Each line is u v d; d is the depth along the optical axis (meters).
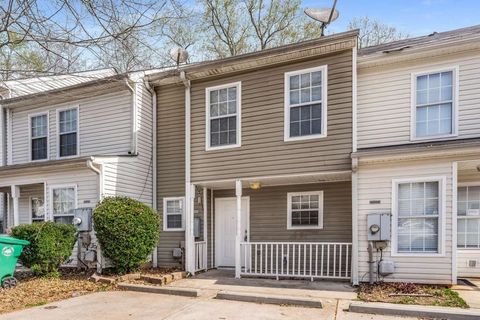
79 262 9.40
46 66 7.15
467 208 8.09
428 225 7.09
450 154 6.89
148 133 10.59
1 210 12.44
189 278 8.64
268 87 8.70
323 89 8.11
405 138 8.09
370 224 7.25
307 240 9.34
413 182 7.20
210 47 17.83
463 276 7.95
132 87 10.22
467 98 7.69
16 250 7.53
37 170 10.12
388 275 7.20
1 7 5.16
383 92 8.38
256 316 5.48
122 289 7.52
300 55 8.30
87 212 9.21
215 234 10.59
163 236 10.12
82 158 9.03
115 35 5.59
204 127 9.42
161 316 5.52
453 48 7.75
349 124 7.83
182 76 9.47
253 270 9.83
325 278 8.15
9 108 12.31
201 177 9.35
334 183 9.23
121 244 8.29
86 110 11.09
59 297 6.82
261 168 8.61
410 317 5.38
